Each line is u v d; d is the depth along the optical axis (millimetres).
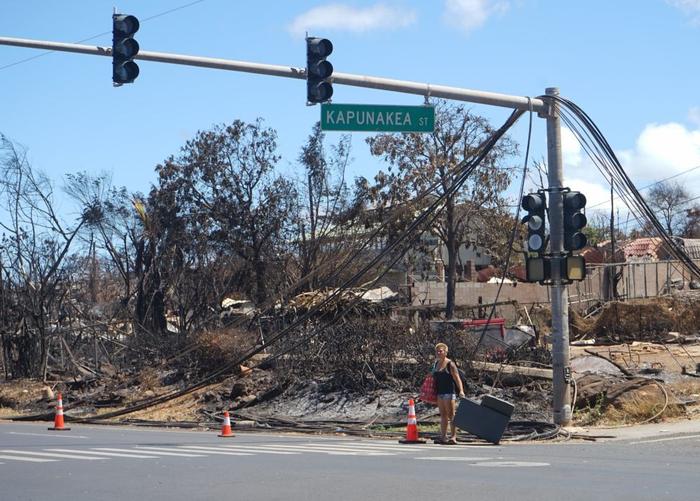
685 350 35938
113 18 15117
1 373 41625
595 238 82188
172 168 51688
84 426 25891
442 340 25797
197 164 51656
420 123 16797
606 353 34906
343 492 10141
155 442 18312
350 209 51688
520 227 50438
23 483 11422
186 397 30375
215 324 44594
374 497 9750
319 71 15789
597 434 18203
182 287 48375
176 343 36000
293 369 28312
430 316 44375
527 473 11781
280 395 27609
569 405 19094
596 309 49750
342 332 27422
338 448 16203
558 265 18484
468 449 15820
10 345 39969
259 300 51094
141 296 46875
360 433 20797
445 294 54688
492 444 16797
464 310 47594
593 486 10461
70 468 12969
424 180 47125
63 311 41656
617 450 15555
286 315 36500
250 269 53281
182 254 49031
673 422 19906
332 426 22359
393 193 47812
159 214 50719
